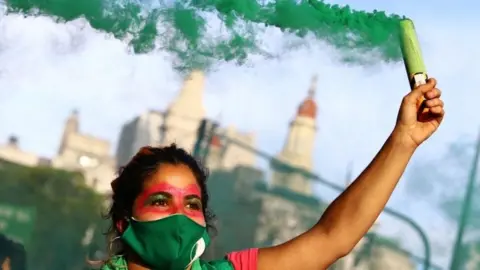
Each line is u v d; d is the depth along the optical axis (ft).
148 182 7.76
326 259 8.16
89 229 59.21
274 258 8.12
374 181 8.22
